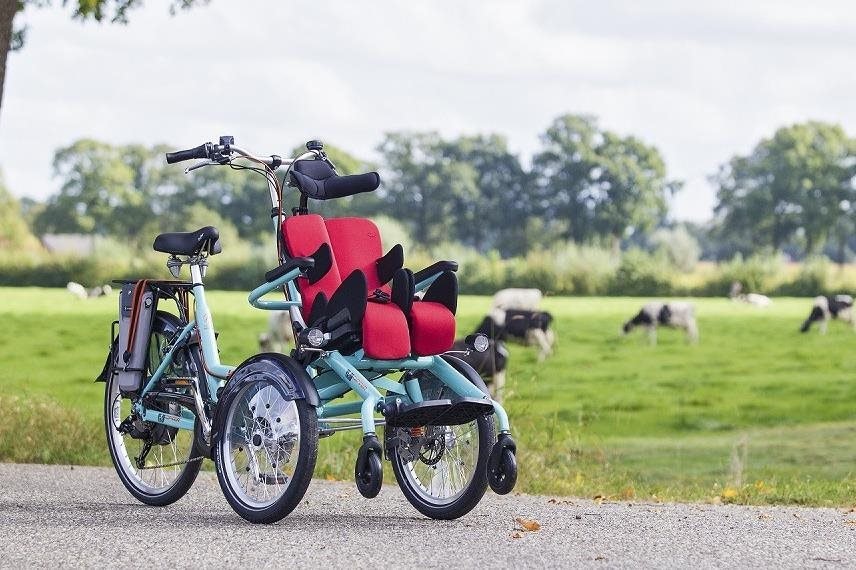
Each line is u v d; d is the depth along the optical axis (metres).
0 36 11.76
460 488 7.56
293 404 7.17
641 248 41.06
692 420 31.86
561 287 39.69
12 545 6.43
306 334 7.01
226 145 7.48
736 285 38.62
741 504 10.23
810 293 38.31
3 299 34.56
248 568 5.91
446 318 7.27
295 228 7.45
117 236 45.75
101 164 47.94
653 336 34.78
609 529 7.26
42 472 10.71
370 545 6.52
